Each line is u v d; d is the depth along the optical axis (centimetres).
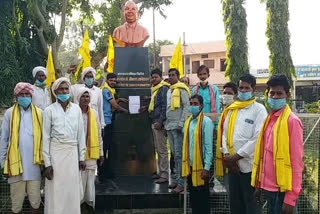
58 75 1277
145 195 475
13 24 1027
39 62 1157
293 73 974
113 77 572
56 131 370
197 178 382
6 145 383
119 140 593
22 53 1098
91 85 498
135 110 596
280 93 275
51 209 368
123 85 602
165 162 539
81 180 407
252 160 324
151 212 471
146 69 608
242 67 975
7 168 369
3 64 959
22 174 372
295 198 259
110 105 573
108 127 575
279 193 276
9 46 975
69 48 1889
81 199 404
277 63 955
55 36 1210
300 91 2306
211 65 2634
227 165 335
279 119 273
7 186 452
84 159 393
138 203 475
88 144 420
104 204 474
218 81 2575
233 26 976
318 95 2238
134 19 635
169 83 539
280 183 264
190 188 398
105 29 1661
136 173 594
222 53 2584
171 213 466
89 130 423
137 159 595
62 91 373
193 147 387
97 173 577
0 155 386
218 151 368
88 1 1617
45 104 459
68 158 371
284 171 263
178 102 471
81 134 391
